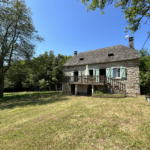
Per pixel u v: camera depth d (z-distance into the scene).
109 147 2.58
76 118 4.48
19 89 22.84
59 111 5.69
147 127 3.51
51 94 14.31
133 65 9.66
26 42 12.58
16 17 11.73
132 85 9.58
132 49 10.78
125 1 3.07
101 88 11.30
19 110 6.48
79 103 7.50
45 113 5.49
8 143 2.92
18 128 3.86
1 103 9.15
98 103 7.13
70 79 12.51
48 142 2.86
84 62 13.10
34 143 2.85
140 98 8.48
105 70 11.80
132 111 5.09
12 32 12.07
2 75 11.72
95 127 3.60
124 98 8.64
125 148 2.54
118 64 10.45
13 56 12.27
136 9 3.08
